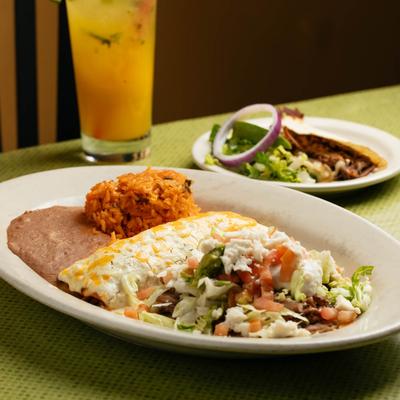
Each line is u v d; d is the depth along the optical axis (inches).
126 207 38.1
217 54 76.3
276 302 32.2
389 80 85.5
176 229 35.0
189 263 33.0
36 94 56.5
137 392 30.8
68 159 45.6
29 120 56.7
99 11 42.8
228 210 39.2
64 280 33.8
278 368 31.7
